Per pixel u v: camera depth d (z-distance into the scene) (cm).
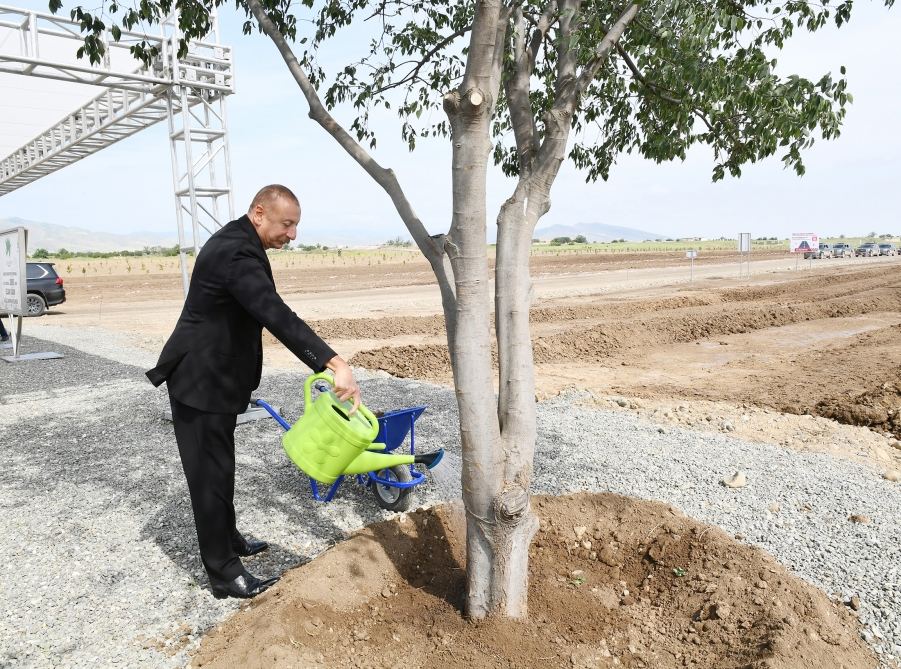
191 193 788
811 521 422
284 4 404
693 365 1080
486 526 288
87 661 286
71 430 657
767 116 311
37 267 1808
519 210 296
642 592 342
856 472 523
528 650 284
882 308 1773
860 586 344
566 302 2014
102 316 1797
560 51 314
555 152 290
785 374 975
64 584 355
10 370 984
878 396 729
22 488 500
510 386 292
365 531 377
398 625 305
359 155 313
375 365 1009
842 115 301
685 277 3114
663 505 412
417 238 298
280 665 254
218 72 802
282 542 403
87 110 1230
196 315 314
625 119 459
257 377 341
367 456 343
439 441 595
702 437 610
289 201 317
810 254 5041
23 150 1557
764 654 265
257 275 301
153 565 378
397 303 2062
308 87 320
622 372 1021
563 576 351
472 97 249
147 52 426
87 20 371
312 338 290
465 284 271
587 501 426
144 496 482
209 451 323
